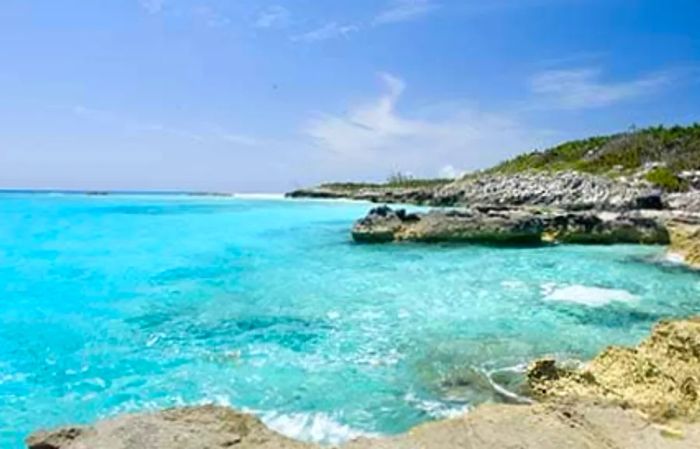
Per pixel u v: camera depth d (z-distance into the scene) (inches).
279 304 582.6
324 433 291.4
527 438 200.4
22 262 874.1
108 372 390.0
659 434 207.2
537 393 330.3
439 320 509.7
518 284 686.5
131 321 522.0
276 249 1020.5
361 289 658.8
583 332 469.7
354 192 3526.1
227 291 652.7
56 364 407.5
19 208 2316.7
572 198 1861.5
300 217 1860.2
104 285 692.7
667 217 1181.1
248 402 332.5
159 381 370.9
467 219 1091.3
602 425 213.0
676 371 311.3
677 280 714.2
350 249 1020.5
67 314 549.6
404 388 348.5
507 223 1060.5
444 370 378.0
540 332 469.4
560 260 882.8
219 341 454.9
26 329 498.3
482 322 502.3
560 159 3075.8
